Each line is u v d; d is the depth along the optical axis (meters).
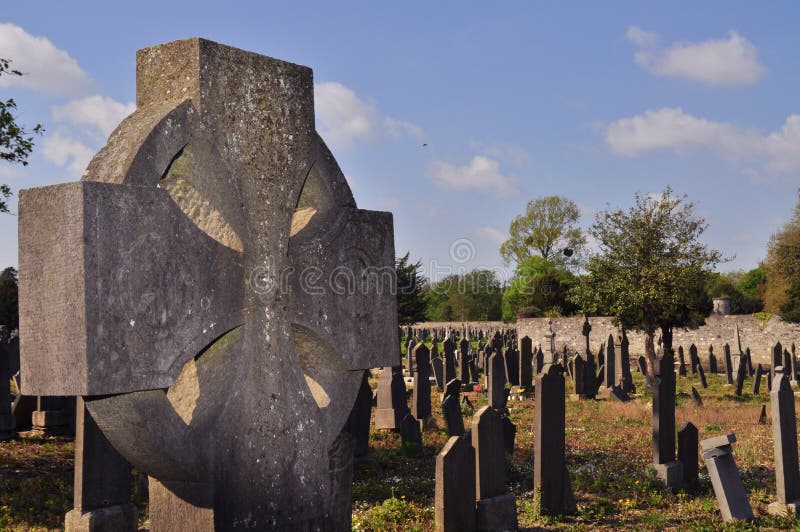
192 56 4.77
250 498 4.89
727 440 8.76
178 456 4.46
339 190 5.77
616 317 26.03
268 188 5.14
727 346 30.09
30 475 10.68
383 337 6.01
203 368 4.95
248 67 5.07
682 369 34.75
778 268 44.28
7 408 13.88
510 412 19.42
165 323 4.38
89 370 4.00
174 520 4.79
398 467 11.78
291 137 5.35
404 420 13.16
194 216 4.91
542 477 8.74
